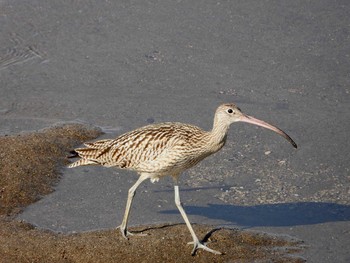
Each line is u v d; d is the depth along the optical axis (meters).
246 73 21.41
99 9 24.47
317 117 19.42
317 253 14.23
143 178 14.52
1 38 23.12
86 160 14.95
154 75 21.31
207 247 14.04
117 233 14.56
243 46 22.67
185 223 14.98
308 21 23.95
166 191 16.39
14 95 20.44
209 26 23.61
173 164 14.16
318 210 15.70
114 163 14.62
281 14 24.30
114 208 15.73
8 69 21.72
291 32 23.38
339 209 15.73
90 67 21.72
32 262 13.88
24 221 15.19
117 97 20.30
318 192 16.38
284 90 20.66
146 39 22.95
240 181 16.83
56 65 21.84
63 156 17.58
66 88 20.78
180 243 14.20
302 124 19.12
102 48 22.58
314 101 20.17
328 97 20.34
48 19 23.95
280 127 18.97
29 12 24.28
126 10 24.42
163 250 14.04
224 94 20.44
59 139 18.12
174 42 22.81
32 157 17.25
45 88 20.80
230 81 21.05
